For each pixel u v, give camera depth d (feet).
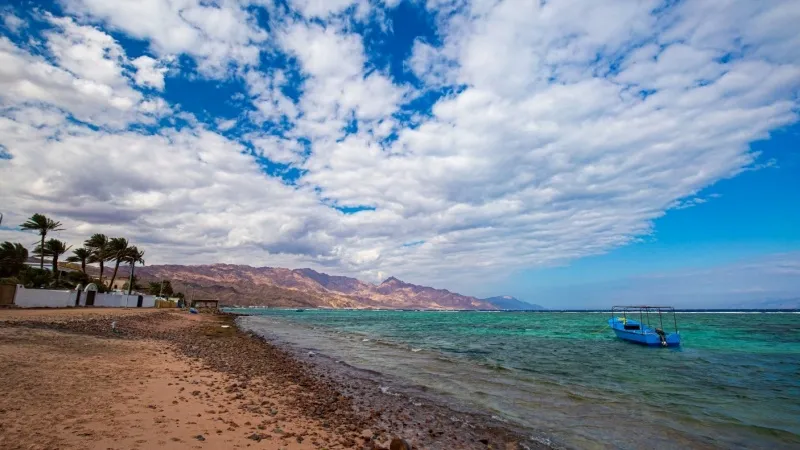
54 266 202.59
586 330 212.23
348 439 29.53
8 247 179.11
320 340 133.69
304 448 26.07
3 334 54.65
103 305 191.31
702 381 62.95
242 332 150.41
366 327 237.45
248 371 57.41
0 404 25.50
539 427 37.17
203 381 44.16
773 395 53.11
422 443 31.45
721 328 216.95
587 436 35.01
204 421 28.53
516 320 387.96
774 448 33.42
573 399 48.49
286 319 343.46
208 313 330.75
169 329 119.44
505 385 56.54
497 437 34.12
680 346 120.26
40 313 105.09
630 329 138.72
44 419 23.93
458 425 37.17
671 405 46.55
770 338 152.56
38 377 33.91
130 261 261.03
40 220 196.03
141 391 34.68
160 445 22.52
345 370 68.23
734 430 37.65
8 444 19.58
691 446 33.40
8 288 132.98
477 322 335.06
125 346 62.90
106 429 23.76
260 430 28.68
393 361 81.41
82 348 53.83
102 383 35.37
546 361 84.94
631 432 36.37
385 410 41.45
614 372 70.59
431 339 148.66
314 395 45.73
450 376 63.57
